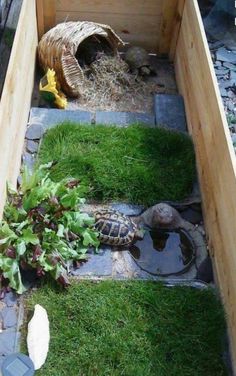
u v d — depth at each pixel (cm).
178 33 182
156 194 147
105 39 181
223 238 124
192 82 160
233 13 188
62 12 180
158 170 151
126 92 178
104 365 113
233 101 164
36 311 119
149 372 113
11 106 133
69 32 168
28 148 154
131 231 134
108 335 117
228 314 121
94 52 181
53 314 120
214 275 132
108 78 178
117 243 133
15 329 118
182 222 143
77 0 176
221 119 127
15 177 142
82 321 120
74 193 133
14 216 128
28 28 158
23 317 121
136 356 115
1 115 121
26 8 154
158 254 136
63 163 148
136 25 186
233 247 116
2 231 124
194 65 157
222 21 187
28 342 115
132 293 125
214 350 118
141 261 134
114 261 133
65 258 128
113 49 183
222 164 126
